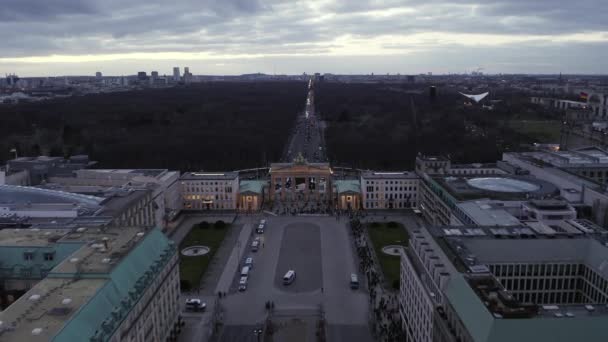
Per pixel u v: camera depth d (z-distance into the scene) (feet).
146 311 401.49
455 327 342.03
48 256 426.92
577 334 290.76
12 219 591.78
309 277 609.83
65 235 463.01
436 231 472.03
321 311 519.60
